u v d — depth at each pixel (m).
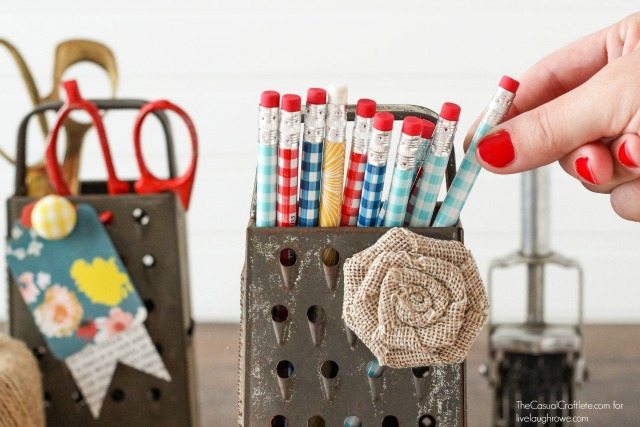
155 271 0.79
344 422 0.63
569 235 1.44
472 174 0.63
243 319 0.63
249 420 0.63
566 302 1.46
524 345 0.90
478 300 0.60
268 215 0.62
